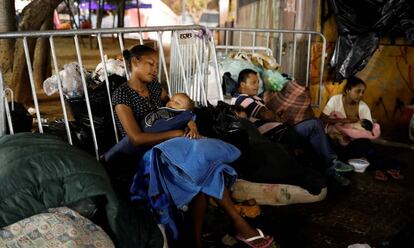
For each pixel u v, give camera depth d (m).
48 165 2.39
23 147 2.48
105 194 2.38
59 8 16.94
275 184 3.65
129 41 16.84
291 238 3.17
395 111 5.86
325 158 4.01
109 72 4.18
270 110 4.47
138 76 3.16
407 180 4.32
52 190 2.36
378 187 4.12
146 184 2.89
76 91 3.83
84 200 2.38
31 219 2.23
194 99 4.31
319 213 3.58
